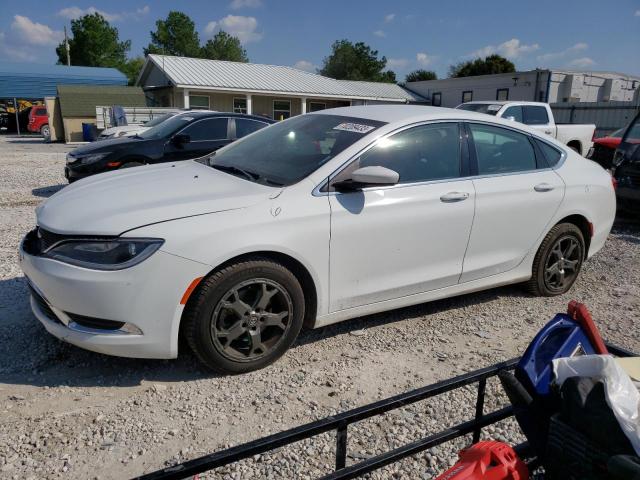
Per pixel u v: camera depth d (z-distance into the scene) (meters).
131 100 27.72
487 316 4.37
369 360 3.58
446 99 35.75
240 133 9.58
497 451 1.96
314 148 3.77
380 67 71.88
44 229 3.21
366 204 3.52
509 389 2.18
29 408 2.90
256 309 3.23
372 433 2.83
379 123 3.83
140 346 3.00
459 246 4.01
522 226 4.33
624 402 1.86
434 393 2.15
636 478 1.65
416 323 4.20
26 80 33.62
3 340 3.64
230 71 31.22
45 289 3.07
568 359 2.05
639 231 7.68
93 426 2.78
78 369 3.32
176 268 2.95
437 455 2.68
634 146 7.80
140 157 8.78
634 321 4.38
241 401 3.04
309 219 3.31
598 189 4.80
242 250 3.08
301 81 32.88
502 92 31.70
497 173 4.23
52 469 2.46
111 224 3.00
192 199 3.22
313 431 1.89
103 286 2.91
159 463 2.53
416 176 3.81
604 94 30.73
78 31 67.44
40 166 14.55
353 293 3.60
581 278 5.42
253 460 2.58
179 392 3.10
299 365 3.47
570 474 1.96
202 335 3.09
